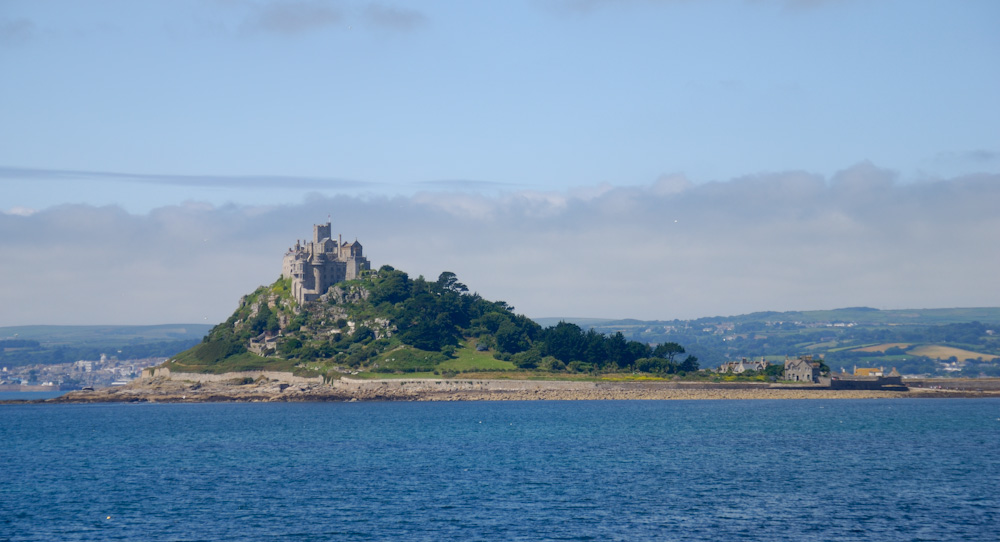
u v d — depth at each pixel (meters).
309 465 166.38
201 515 120.38
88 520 118.38
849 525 112.56
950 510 121.06
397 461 170.88
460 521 115.38
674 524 113.44
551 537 107.00
